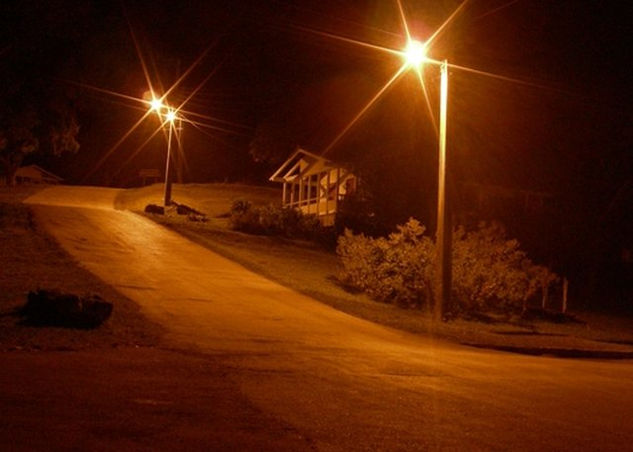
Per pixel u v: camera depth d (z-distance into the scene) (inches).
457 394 417.7
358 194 1691.7
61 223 1405.0
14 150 2437.3
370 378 454.3
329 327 729.0
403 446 291.0
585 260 1754.4
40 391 349.4
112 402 335.6
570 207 1786.4
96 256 1065.5
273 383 412.8
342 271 1110.4
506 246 1075.9
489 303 1072.8
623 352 803.4
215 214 1951.3
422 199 1658.5
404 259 1020.5
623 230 1820.9
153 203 2063.2
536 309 1206.3
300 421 322.0
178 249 1237.7
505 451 293.9
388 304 1007.6
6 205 1588.3
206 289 893.8
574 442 316.8
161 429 292.4
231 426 305.0
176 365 454.0
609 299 1628.9
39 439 266.4
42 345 488.1
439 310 888.9
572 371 581.9
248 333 635.5
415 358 573.3
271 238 1545.3
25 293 693.3
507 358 650.2
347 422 326.0
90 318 565.6
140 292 813.2
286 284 1005.2
